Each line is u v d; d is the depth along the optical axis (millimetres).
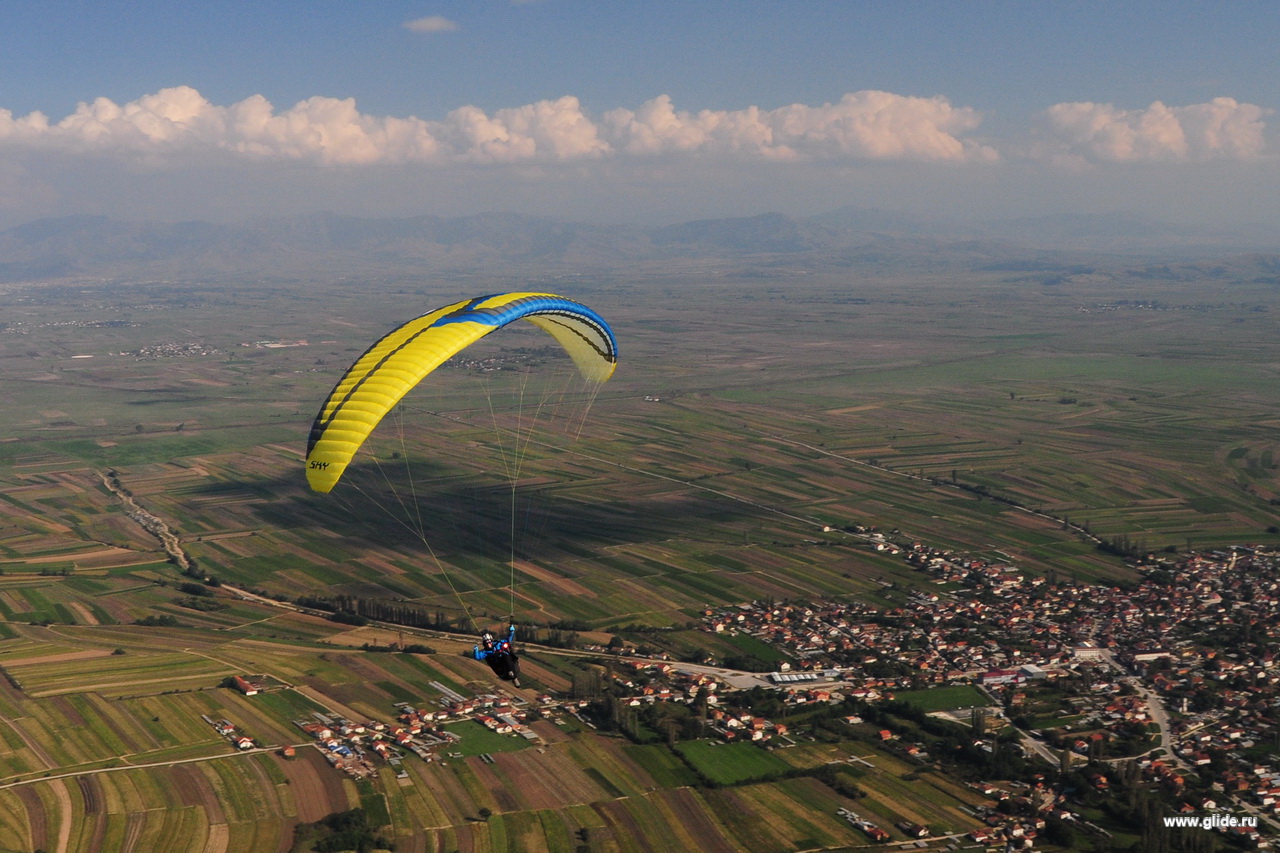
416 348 32688
